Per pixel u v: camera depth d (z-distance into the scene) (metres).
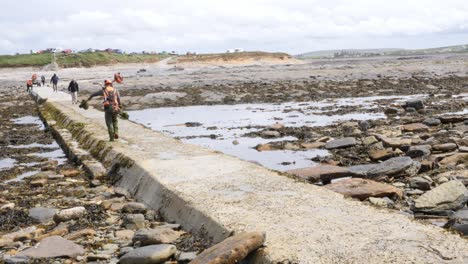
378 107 29.58
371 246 5.39
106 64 147.38
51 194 10.54
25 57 136.38
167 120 27.45
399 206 9.13
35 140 20.62
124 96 42.53
